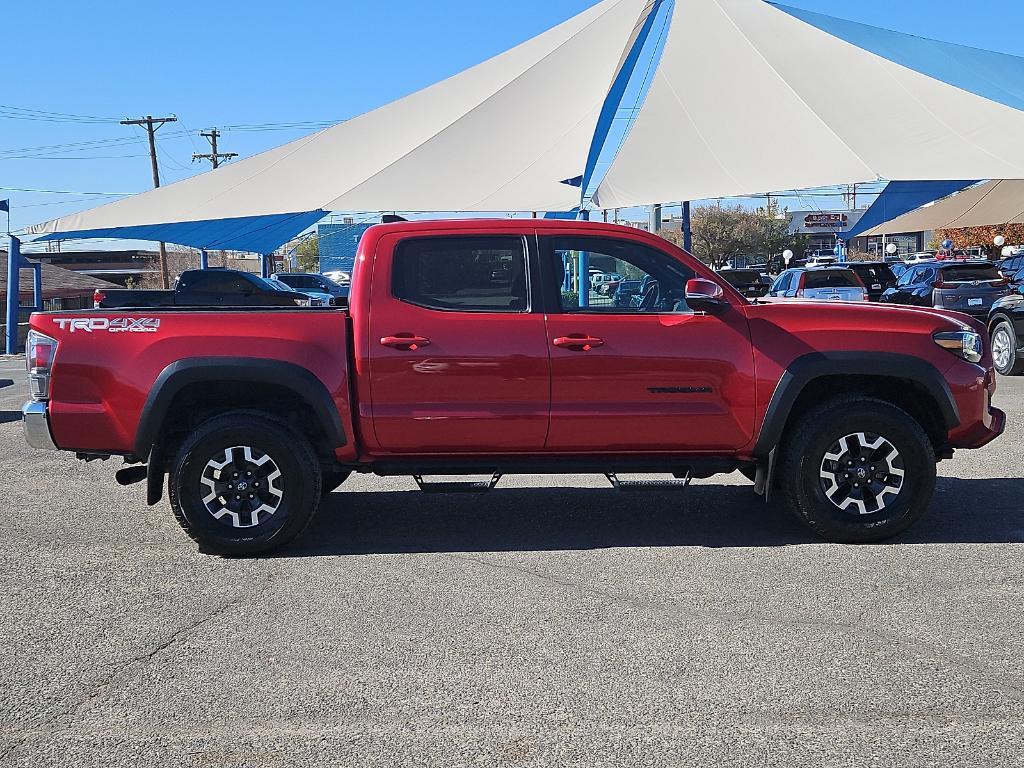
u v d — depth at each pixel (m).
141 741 3.47
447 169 12.16
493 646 4.33
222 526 5.73
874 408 5.80
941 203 27.78
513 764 3.28
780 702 3.73
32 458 9.10
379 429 5.74
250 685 3.95
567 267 5.99
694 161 12.25
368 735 3.50
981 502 6.89
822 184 11.16
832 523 5.85
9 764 3.32
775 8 12.80
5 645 4.41
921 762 3.26
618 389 5.77
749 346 5.80
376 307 5.75
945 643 4.31
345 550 5.89
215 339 5.64
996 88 12.82
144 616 4.78
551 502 7.09
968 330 5.94
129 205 12.20
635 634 4.45
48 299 44.34
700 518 6.58
